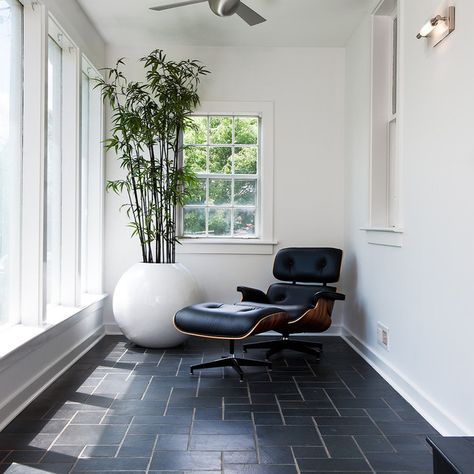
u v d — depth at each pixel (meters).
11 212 2.68
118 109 3.89
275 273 4.00
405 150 2.73
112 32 4.04
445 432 2.15
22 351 2.40
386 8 3.36
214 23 3.88
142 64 4.34
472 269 1.94
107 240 4.32
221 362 3.15
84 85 4.09
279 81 4.39
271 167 4.38
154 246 4.29
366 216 3.60
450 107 2.15
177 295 3.64
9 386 2.33
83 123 4.07
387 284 3.06
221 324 3.00
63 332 3.15
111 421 2.28
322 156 4.39
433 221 2.33
